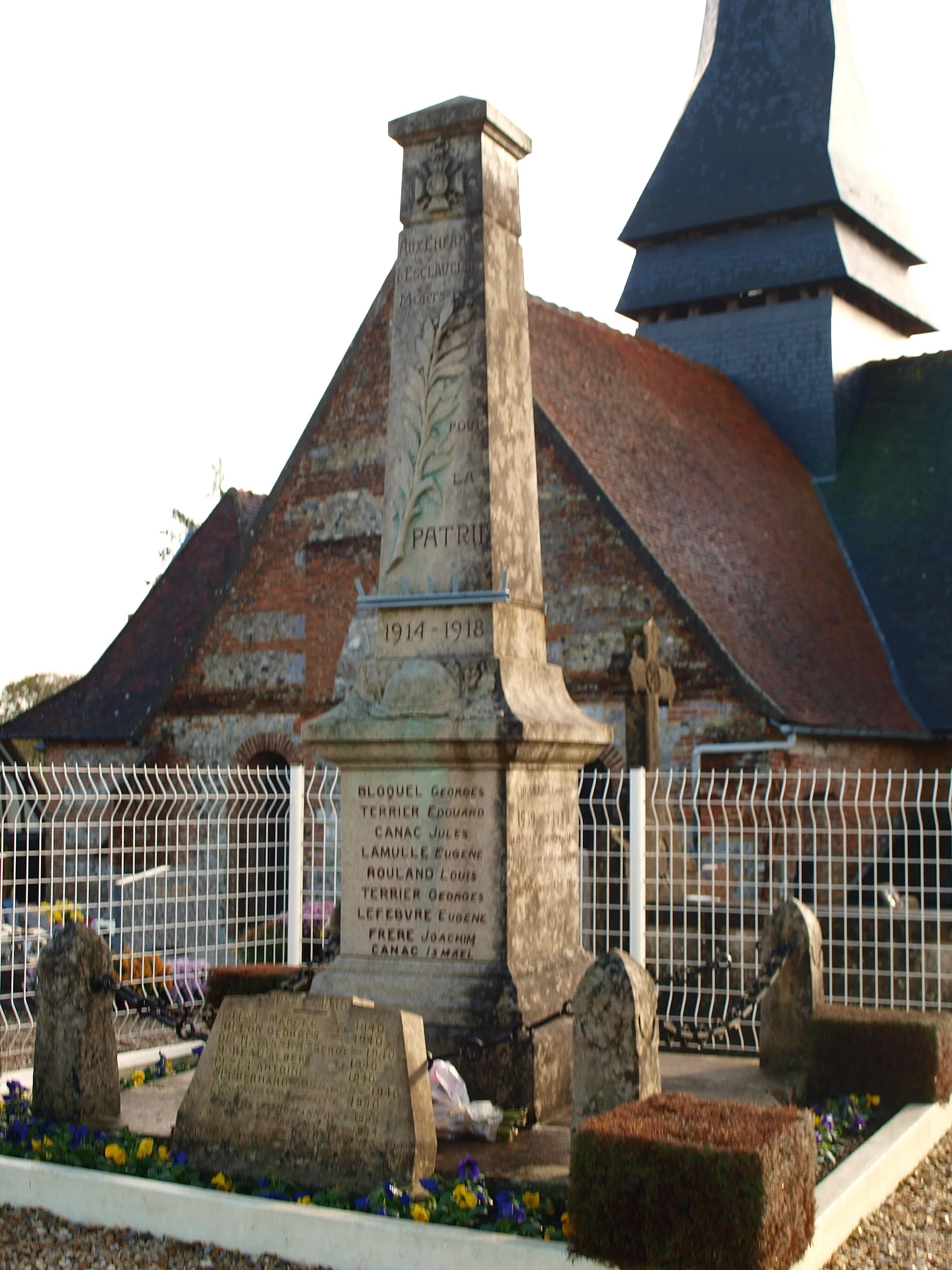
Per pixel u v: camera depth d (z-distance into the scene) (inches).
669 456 947.3
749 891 744.3
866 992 471.2
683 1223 233.1
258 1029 287.7
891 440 1130.0
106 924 517.0
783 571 941.2
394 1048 276.1
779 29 1240.8
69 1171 283.6
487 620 341.4
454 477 348.5
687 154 1243.8
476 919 331.9
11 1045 459.5
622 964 283.7
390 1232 252.5
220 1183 277.6
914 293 1310.3
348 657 909.8
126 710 1027.3
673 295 1234.0
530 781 342.6
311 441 939.3
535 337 925.8
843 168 1194.0
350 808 345.7
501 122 358.0
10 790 465.7
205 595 1100.5
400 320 358.0
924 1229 282.7
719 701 777.6
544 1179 277.0
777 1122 248.4
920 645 959.0
